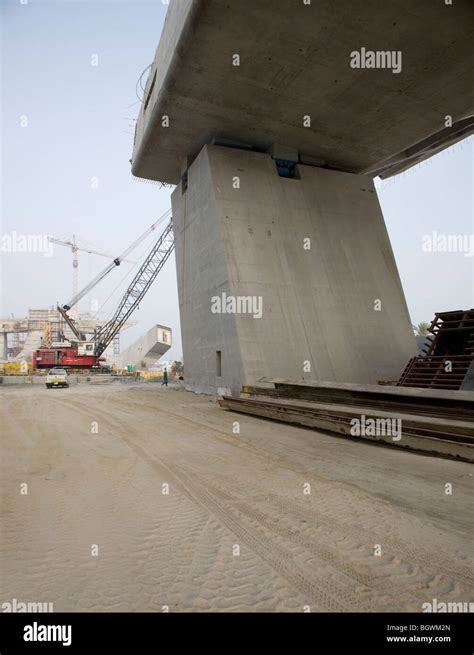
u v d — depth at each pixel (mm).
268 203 19016
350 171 23188
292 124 18531
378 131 19188
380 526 4086
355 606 2738
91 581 3049
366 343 18438
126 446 8141
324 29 13023
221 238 17422
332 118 18094
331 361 17344
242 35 13172
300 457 7098
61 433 9695
